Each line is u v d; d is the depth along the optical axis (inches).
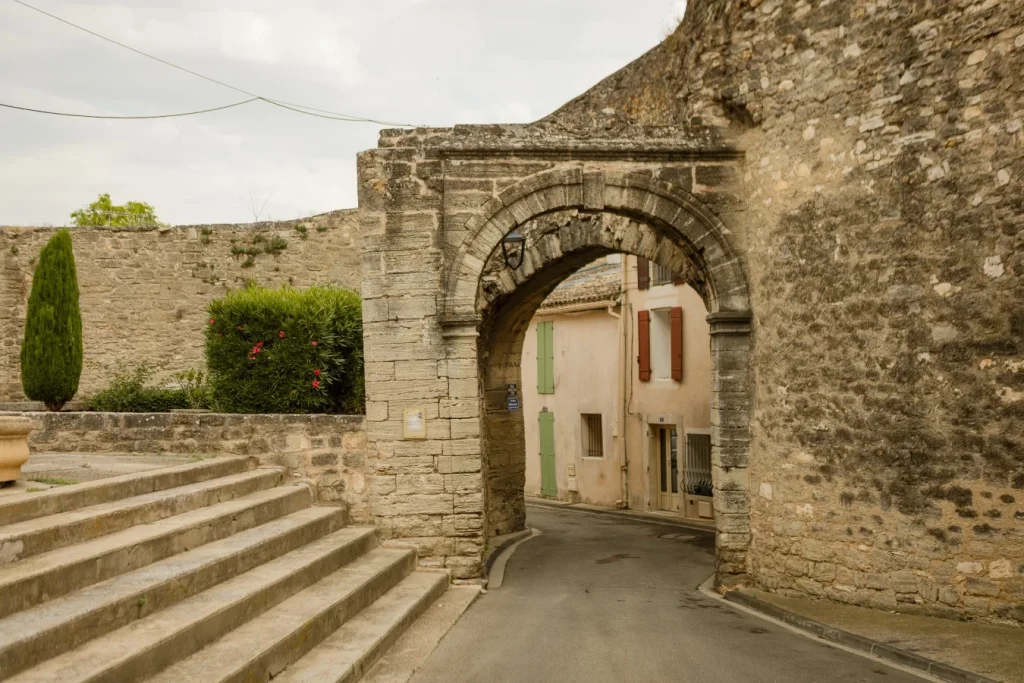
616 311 885.8
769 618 354.3
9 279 723.4
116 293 723.4
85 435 422.9
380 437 407.8
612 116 414.0
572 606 376.5
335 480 414.0
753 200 405.7
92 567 249.4
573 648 297.9
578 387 950.4
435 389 407.8
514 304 616.7
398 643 301.4
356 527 402.6
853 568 356.5
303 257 730.8
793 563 379.6
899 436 342.6
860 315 355.6
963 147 326.0
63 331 553.9
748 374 408.2
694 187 412.5
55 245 557.3
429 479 406.6
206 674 219.8
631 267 864.9
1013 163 313.6
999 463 316.5
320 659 261.1
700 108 419.8
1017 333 312.2
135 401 572.1
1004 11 315.6
